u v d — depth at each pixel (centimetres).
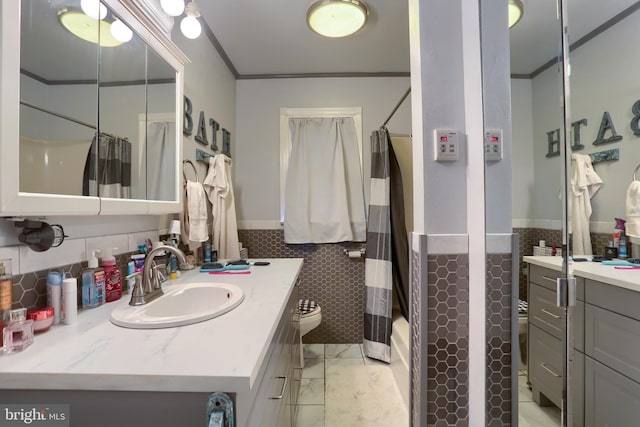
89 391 59
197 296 121
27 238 78
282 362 108
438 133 101
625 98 58
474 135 96
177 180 146
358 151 256
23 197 68
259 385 73
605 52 61
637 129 57
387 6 180
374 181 225
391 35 210
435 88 103
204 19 191
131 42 116
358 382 196
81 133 90
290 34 208
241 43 218
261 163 260
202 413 57
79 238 100
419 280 104
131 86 116
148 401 58
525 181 83
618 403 60
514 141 87
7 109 65
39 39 75
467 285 103
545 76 74
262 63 245
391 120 260
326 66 250
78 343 70
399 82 261
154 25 125
